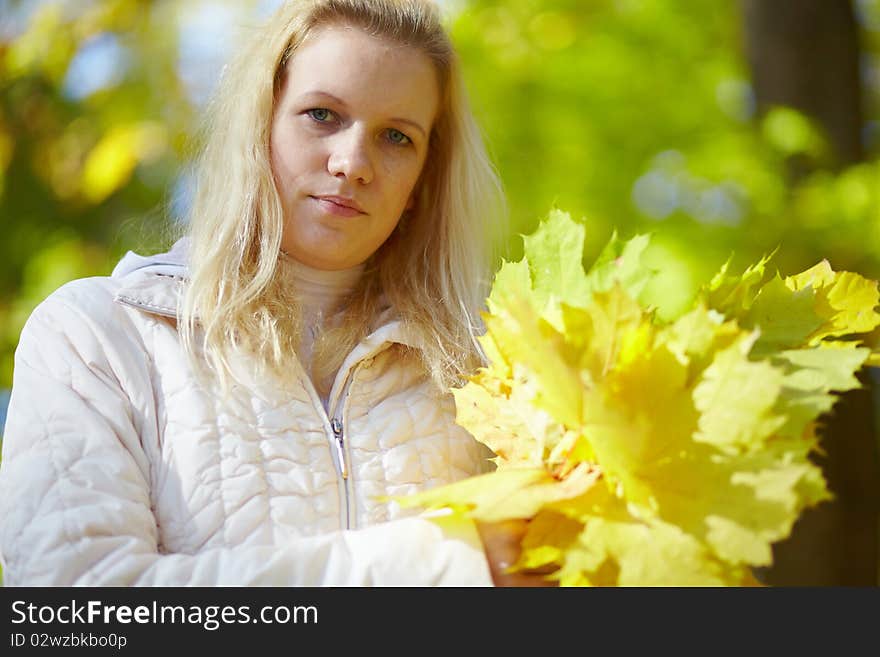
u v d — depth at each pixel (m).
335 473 1.84
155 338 1.86
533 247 1.77
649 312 1.60
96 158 5.12
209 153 2.12
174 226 2.47
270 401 1.85
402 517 1.84
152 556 1.59
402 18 2.06
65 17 5.24
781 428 1.43
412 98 2.01
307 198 1.99
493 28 6.18
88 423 1.70
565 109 5.91
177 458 1.75
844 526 4.41
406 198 2.08
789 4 5.04
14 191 5.50
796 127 4.88
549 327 1.45
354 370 1.98
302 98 1.98
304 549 1.61
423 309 2.18
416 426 1.96
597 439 1.42
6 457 1.70
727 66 5.88
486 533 1.64
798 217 4.84
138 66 5.43
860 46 5.59
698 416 1.40
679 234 5.17
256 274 1.98
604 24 6.09
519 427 1.68
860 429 4.47
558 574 1.40
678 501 1.39
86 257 5.38
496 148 5.64
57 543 1.58
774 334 1.63
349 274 2.13
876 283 1.74
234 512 1.72
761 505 1.34
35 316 1.86
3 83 5.36
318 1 2.02
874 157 5.87
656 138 5.77
